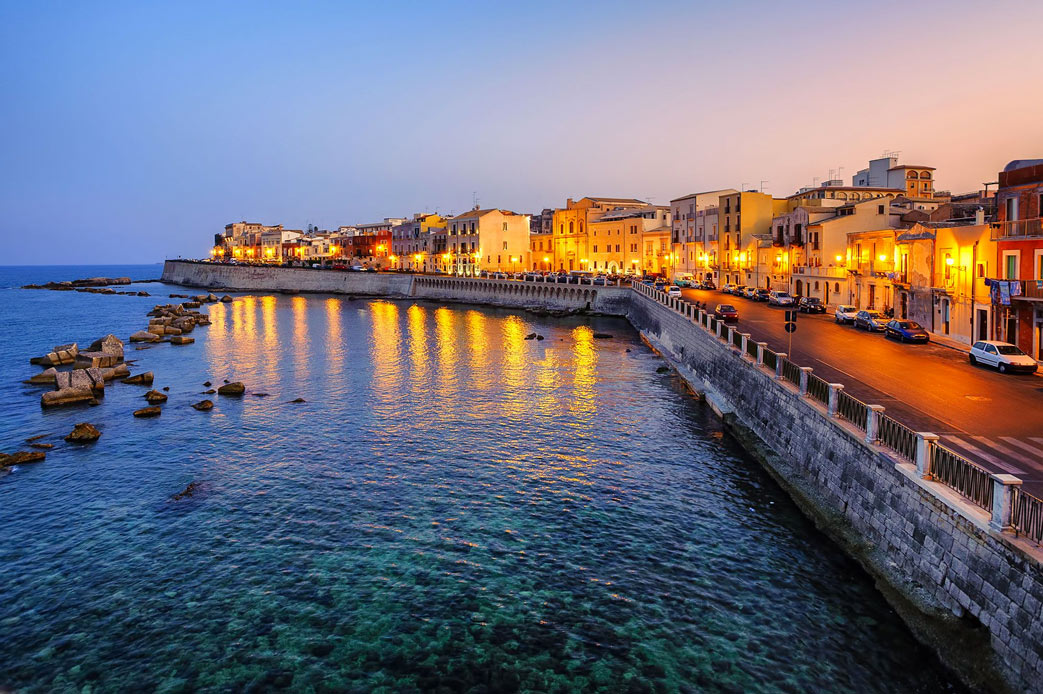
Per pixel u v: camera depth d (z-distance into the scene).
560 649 19.22
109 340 70.44
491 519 27.53
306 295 165.00
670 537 25.47
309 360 65.81
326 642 19.78
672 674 18.00
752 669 18.02
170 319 95.38
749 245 100.25
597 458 34.44
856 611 19.89
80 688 18.12
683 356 57.84
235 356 68.81
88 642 20.05
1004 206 43.72
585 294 110.62
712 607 20.88
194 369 61.56
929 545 19.03
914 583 19.55
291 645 19.67
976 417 26.94
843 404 25.62
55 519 28.31
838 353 42.94
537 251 167.00
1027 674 14.94
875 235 64.81
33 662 19.19
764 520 26.31
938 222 60.25
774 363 34.19
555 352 69.38
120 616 21.28
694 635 19.58
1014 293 40.09
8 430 41.66
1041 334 39.22
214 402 48.06
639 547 24.81
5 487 31.88
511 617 20.77
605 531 26.19
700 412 43.12
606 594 21.84
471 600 21.72
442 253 176.25
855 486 23.75
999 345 37.59
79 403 48.06
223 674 18.53
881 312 58.84
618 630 19.97
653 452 35.12
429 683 18.00
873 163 110.00
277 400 48.47
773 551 23.84
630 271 141.62
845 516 24.33
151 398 48.16
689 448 35.66
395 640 19.80
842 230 76.06
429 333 86.88
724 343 43.72
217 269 196.62
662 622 20.25
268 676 18.41
